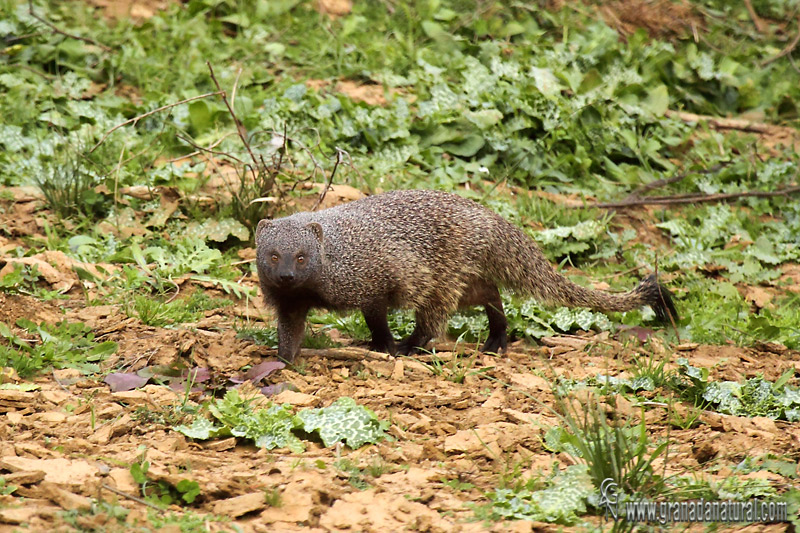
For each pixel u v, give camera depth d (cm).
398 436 770
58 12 1845
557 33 2047
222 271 1191
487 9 2022
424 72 1792
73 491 628
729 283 1329
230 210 1301
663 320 1135
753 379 938
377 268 973
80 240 1211
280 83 1711
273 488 656
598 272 1361
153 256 1184
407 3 2086
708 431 824
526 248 1084
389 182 1470
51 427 754
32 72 1641
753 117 1939
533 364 997
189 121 1553
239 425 765
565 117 1672
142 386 852
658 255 1432
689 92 1947
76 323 962
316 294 950
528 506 648
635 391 919
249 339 990
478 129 1617
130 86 1695
